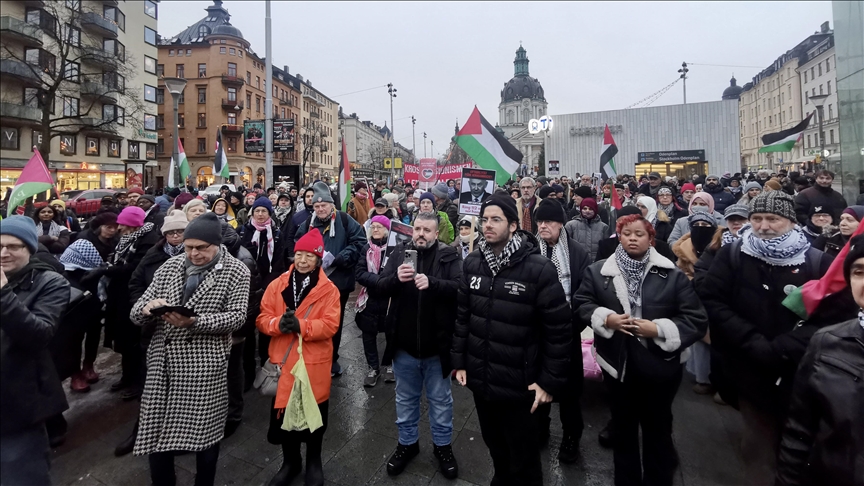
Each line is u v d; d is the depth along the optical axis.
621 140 23.45
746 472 2.60
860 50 4.77
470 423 3.48
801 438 1.78
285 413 2.50
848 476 1.58
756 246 2.47
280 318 2.62
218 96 40.78
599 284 2.65
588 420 3.51
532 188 5.69
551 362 2.29
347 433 3.30
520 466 2.35
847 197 4.94
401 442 2.87
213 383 2.44
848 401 1.59
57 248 4.55
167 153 38.38
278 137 16.39
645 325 2.31
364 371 4.50
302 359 2.59
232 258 2.67
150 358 2.47
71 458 2.93
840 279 2.13
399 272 2.70
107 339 4.13
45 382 1.92
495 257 2.47
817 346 1.75
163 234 3.21
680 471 2.77
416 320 2.82
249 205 7.61
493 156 5.41
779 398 2.42
